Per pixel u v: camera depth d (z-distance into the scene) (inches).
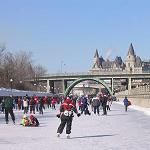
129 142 860.6
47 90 7322.8
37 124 1389.0
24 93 3836.1
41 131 1173.1
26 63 6806.1
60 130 976.3
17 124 1492.4
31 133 1106.1
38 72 7293.3
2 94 3034.0
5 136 1020.5
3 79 5531.5
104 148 757.9
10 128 1300.4
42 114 2404.0
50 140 912.3
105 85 7253.9
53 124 1507.1
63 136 1002.7
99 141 883.4
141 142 859.4
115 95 7219.5
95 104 2316.7
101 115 2234.3
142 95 4200.3
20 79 6063.0
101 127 1323.8
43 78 7288.4
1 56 5782.5
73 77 7273.6
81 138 954.1
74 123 1541.6
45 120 1786.4
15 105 3366.1
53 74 7298.2
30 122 1384.1
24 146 797.2
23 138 964.0
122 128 1272.1
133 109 3216.0
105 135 1028.5
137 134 1053.8
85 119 1833.2
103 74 7249.0
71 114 958.4
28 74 6742.1
